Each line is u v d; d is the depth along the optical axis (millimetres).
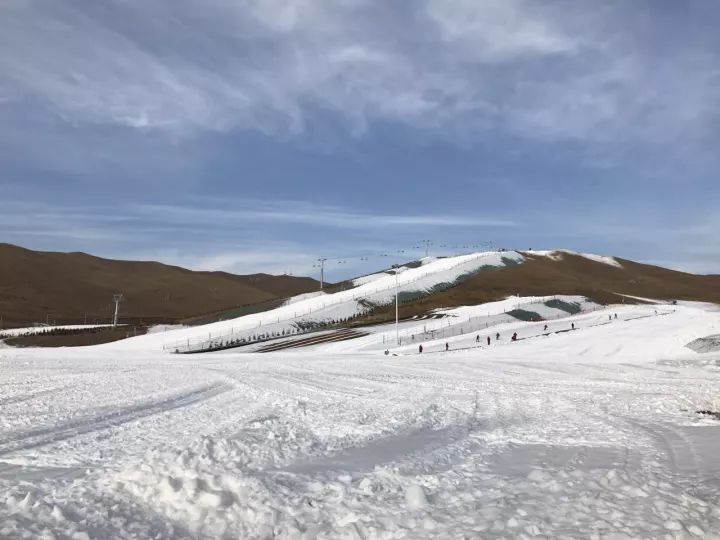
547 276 142125
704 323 47656
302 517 6117
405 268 161875
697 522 5723
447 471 8250
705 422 12641
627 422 12852
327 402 17891
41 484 7375
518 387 22734
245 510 6160
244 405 17047
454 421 13406
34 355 76125
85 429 12641
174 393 20938
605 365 37062
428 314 98625
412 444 10500
